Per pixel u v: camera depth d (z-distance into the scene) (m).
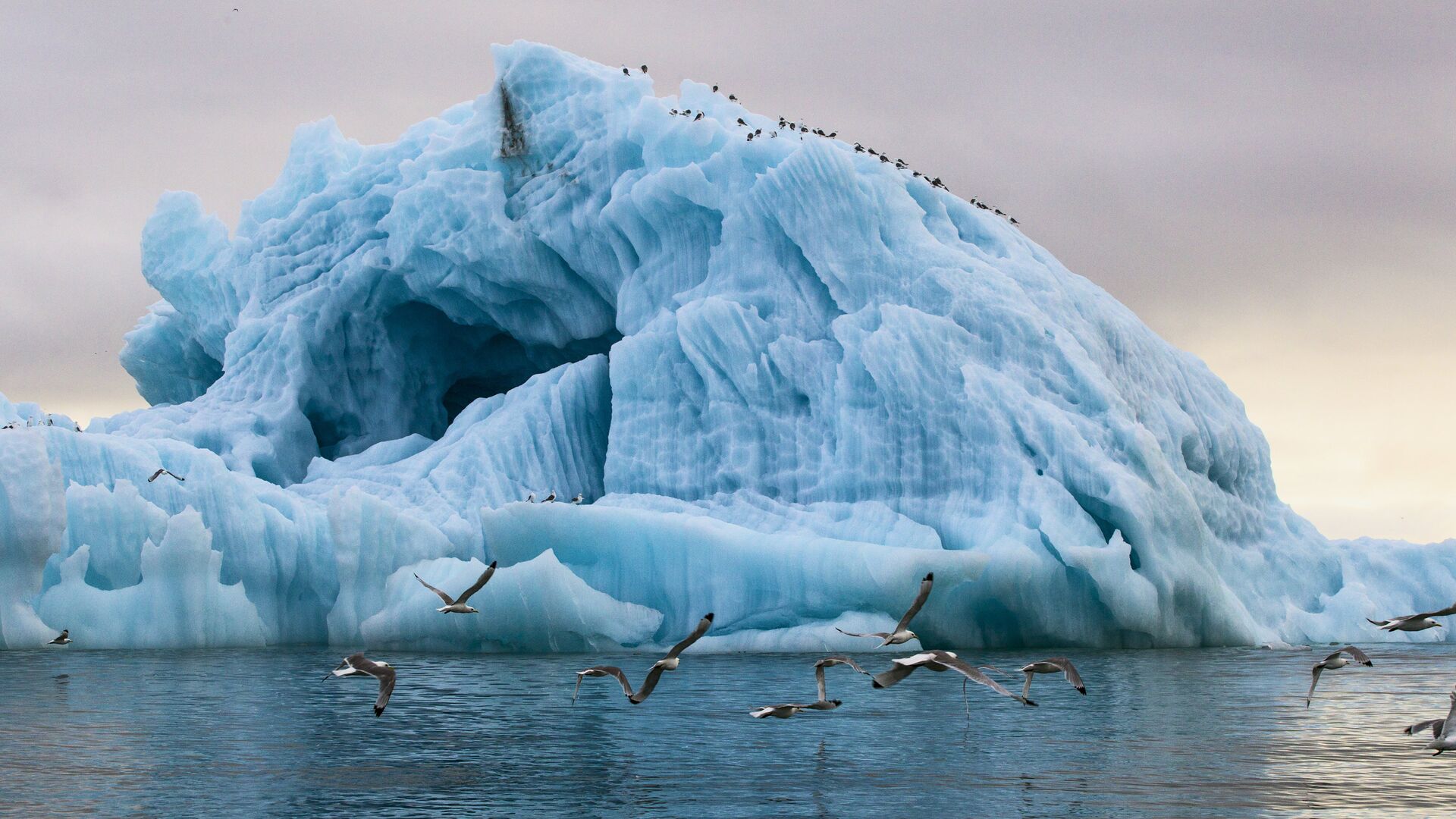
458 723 97.38
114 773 78.81
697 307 184.25
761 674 128.88
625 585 162.75
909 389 170.88
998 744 89.06
